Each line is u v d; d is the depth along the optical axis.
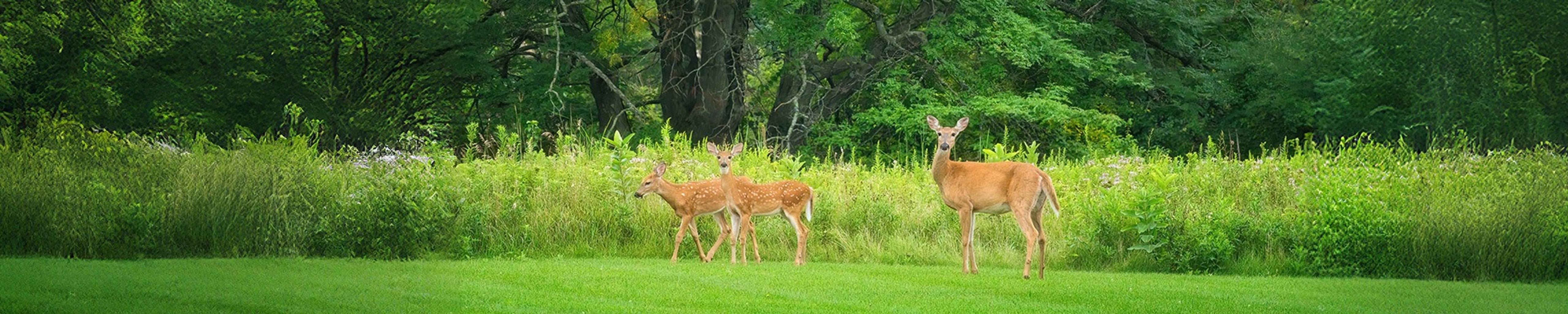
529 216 15.26
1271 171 17.98
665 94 29.97
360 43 27.77
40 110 24.34
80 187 13.43
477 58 28.52
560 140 19.08
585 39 30.20
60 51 25.20
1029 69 34.12
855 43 30.12
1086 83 35.03
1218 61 36.38
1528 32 30.00
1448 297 11.20
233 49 26.98
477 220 14.39
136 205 12.95
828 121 32.50
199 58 27.45
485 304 9.63
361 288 10.49
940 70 31.98
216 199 13.38
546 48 30.05
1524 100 29.50
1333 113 33.12
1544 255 12.66
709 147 13.65
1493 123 29.55
